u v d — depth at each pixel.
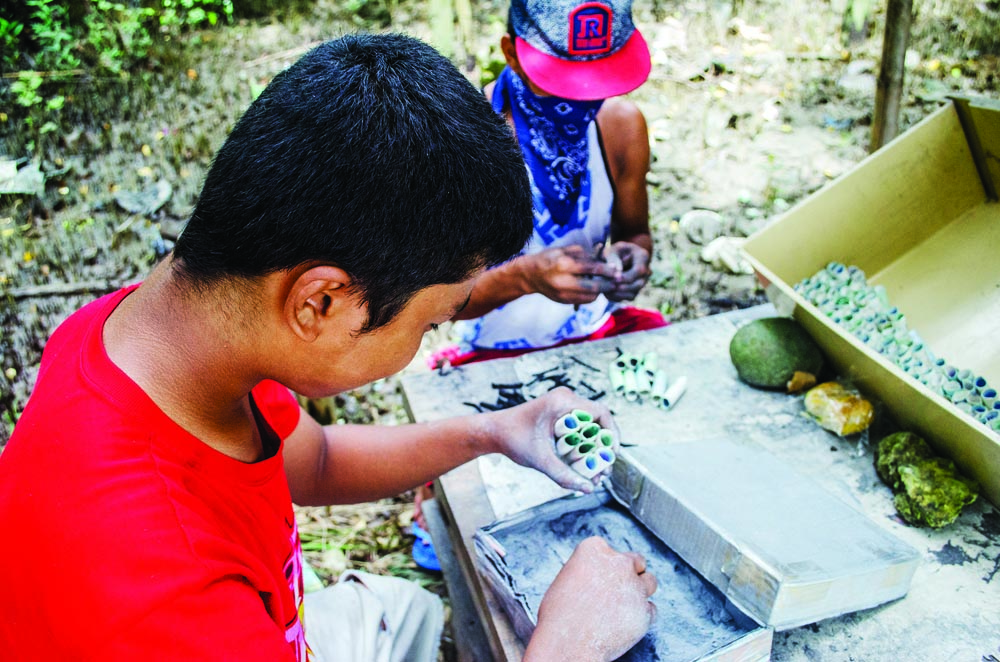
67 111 4.48
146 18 5.14
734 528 1.14
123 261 3.50
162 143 4.24
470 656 1.74
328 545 2.33
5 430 2.78
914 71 4.20
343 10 5.35
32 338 3.12
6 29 4.77
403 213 0.68
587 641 1.01
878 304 1.74
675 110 4.21
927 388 1.44
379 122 0.68
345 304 0.74
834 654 1.17
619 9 1.72
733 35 4.82
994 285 1.84
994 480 1.36
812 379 1.66
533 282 1.83
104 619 0.67
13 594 0.72
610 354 1.83
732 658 1.07
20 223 3.74
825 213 1.79
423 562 2.20
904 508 1.38
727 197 3.60
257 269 0.70
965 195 1.98
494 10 5.13
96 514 0.69
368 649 1.37
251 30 5.25
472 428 1.34
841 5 4.85
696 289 3.13
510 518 1.30
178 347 0.76
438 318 0.82
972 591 1.26
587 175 2.02
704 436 1.59
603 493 1.35
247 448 0.89
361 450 1.33
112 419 0.73
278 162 0.68
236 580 0.76
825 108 4.12
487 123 0.75
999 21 4.52
